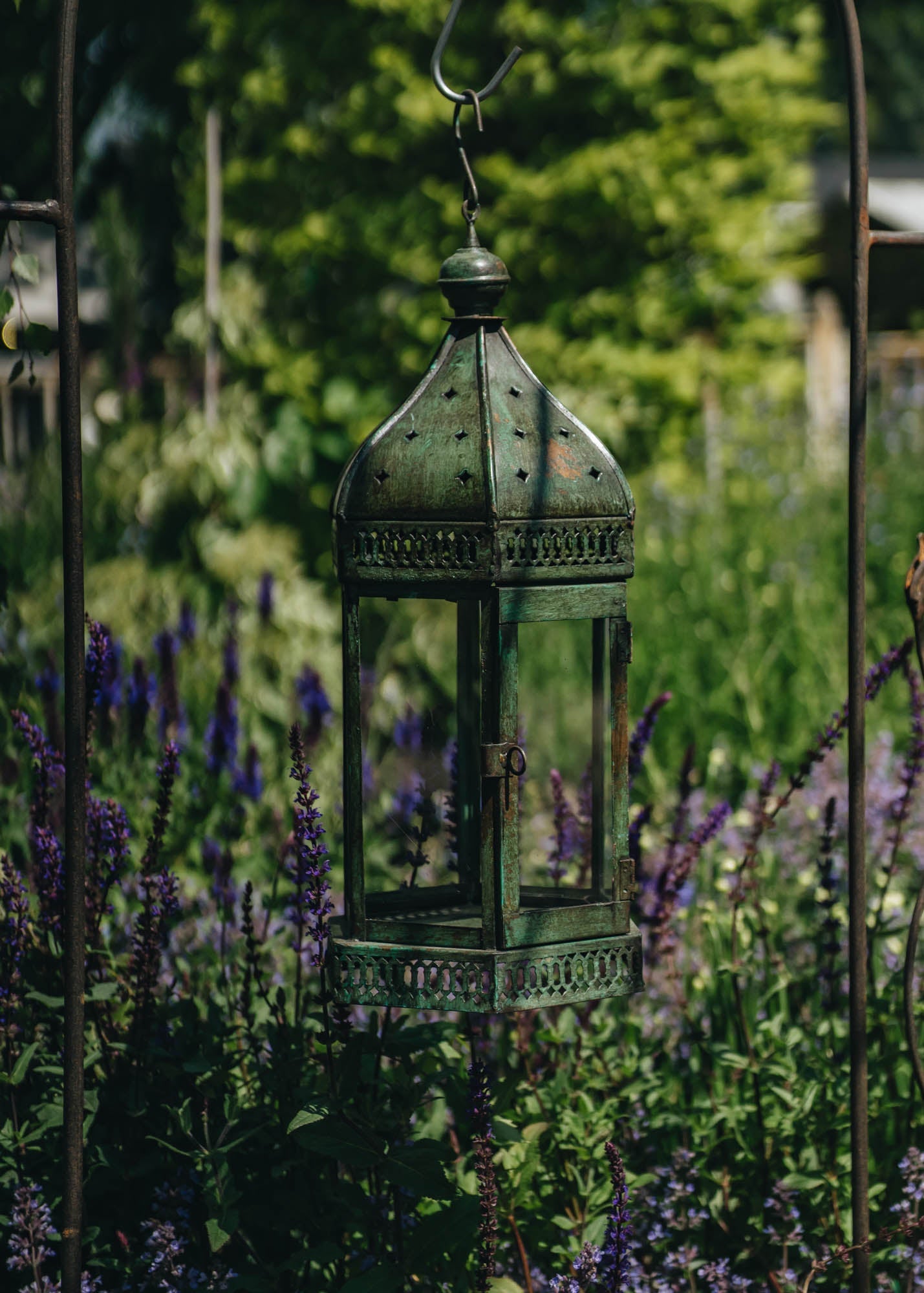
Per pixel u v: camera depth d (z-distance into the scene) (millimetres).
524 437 2254
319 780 4660
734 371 10211
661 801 5340
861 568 2529
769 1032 3000
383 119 9594
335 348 9680
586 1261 2391
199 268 9688
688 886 3764
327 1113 2365
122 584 6914
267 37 9742
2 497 7676
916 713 3066
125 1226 2662
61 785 3332
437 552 2221
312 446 9188
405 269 9531
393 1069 2670
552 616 2246
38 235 13430
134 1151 2674
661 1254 2852
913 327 13281
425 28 9453
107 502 7598
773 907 3680
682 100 9906
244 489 7805
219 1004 3217
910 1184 2736
